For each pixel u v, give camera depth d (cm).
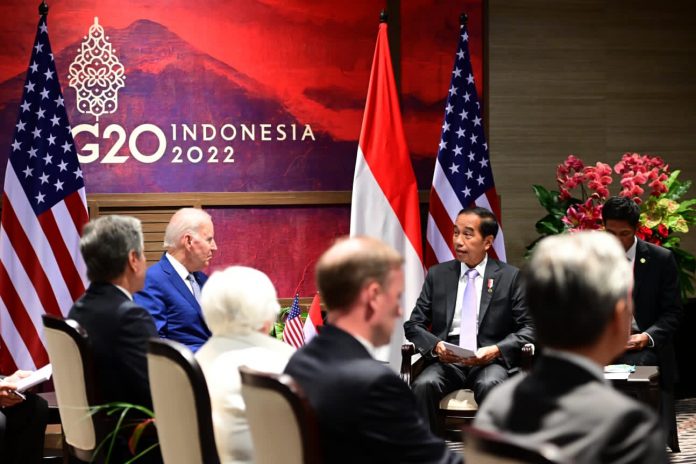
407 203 696
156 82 781
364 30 808
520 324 605
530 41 850
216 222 796
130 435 388
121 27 774
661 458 176
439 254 704
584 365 192
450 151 714
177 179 788
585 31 859
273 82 798
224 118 793
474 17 822
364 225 692
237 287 354
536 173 857
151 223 782
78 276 670
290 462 250
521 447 166
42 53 679
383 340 271
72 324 381
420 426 256
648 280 629
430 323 638
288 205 803
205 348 358
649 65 872
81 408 382
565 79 858
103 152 776
